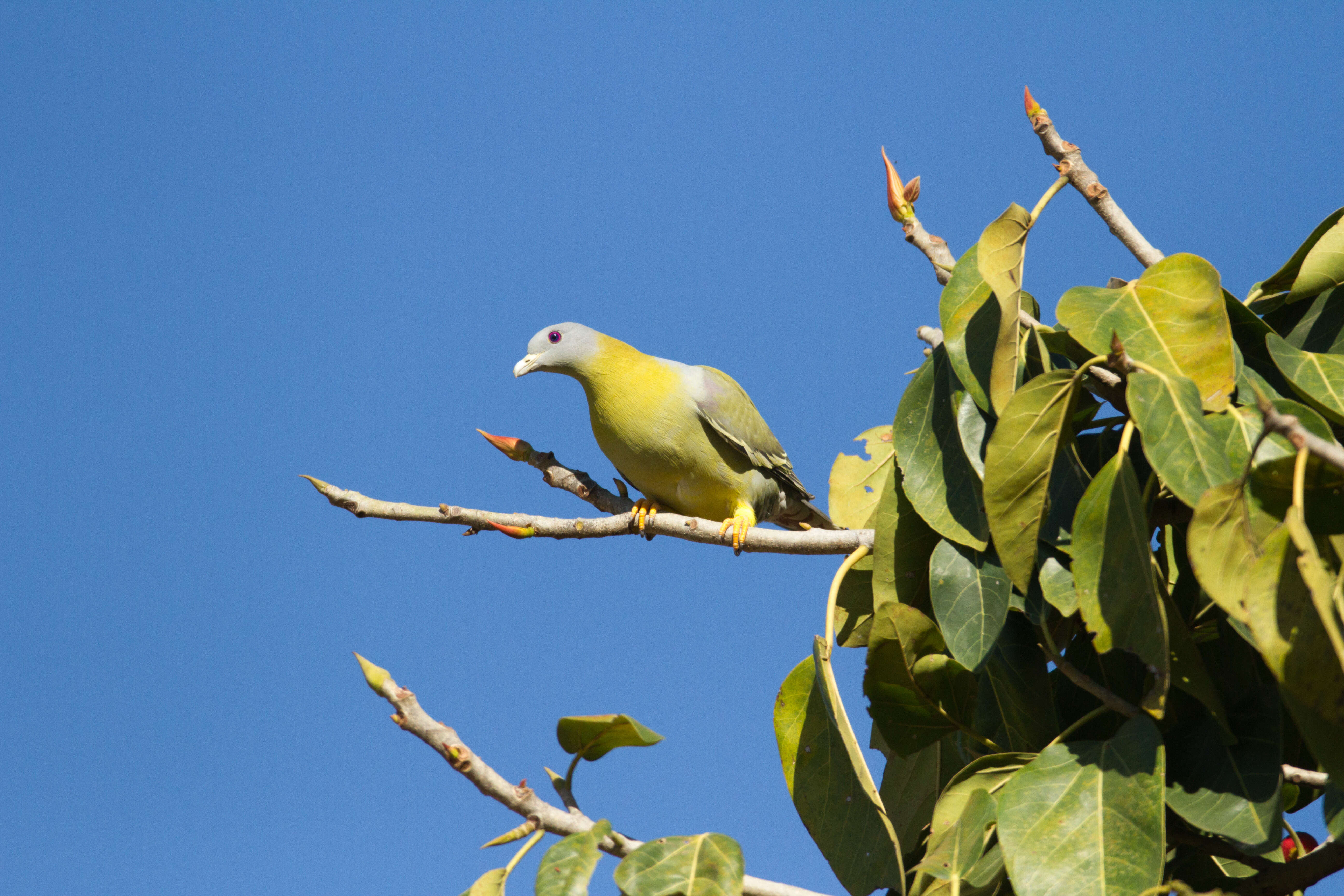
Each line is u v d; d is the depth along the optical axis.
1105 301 6.14
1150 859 4.92
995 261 6.27
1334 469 4.64
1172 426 5.14
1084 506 5.45
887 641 6.51
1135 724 5.43
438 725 5.73
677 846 5.45
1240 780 5.36
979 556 6.59
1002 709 6.68
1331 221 6.82
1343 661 4.01
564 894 5.05
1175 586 6.52
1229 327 5.80
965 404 6.72
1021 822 5.23
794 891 6.03
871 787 6.29
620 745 5.88
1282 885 5.82
